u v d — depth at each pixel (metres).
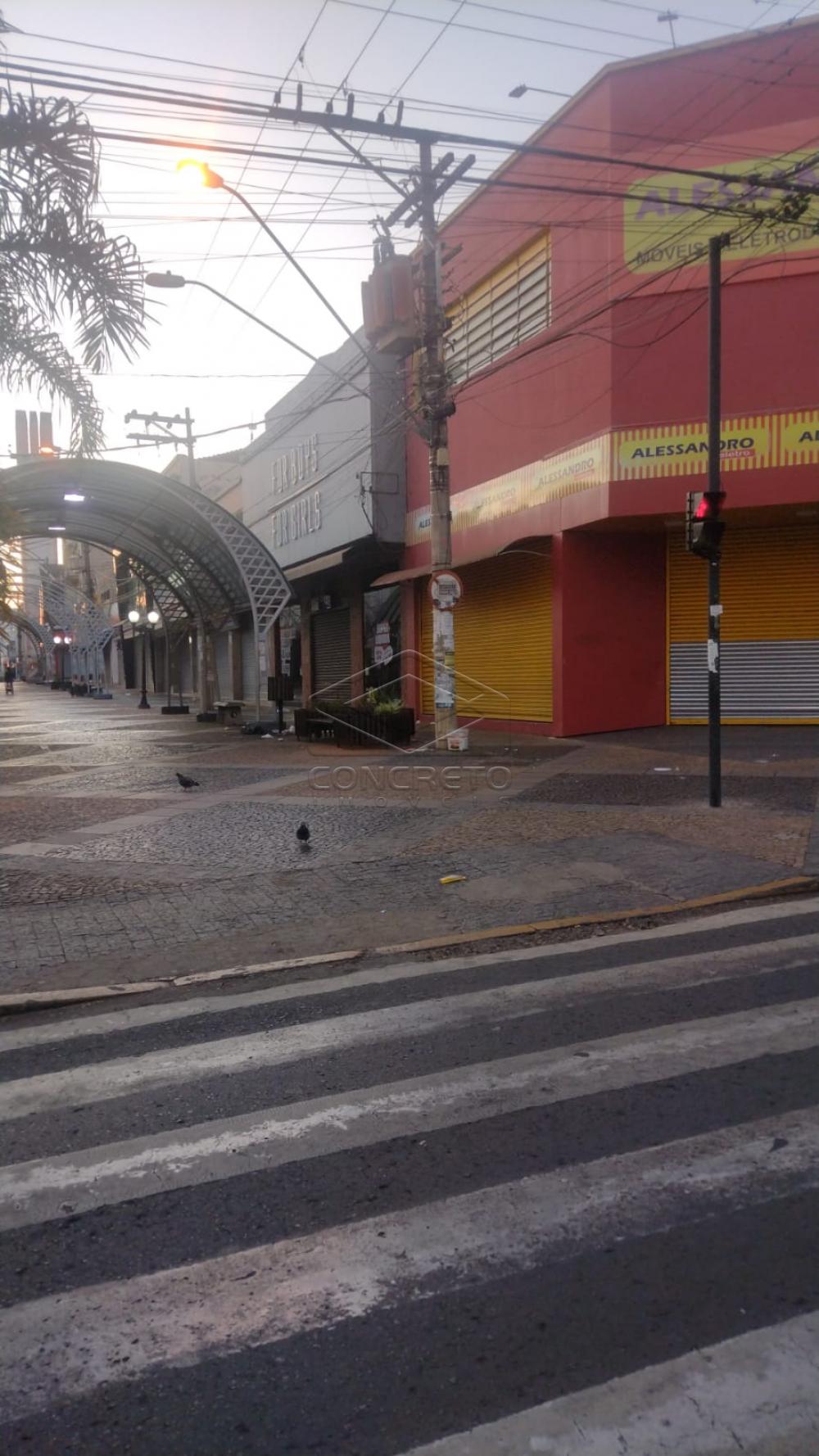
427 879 8.76
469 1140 3.98
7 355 7.09
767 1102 4.22
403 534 24.73
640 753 15.67
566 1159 3.79
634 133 16.09
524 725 19.61
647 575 18.64
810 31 15.40
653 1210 3.41
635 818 10.81
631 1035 5.05
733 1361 2.65
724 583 18.27
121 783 14.73
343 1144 3.99
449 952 6.91
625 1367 2.64
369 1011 5.65
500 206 19.80
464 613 22.00
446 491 16.75
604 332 16.92
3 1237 3.39
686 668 18.70
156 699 45.66
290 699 29.02
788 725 18.03
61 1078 4.81
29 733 24.30
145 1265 3.20
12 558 14.62
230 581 25.56
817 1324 2.79
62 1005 6.03
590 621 18.27
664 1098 4.29
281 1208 3.52
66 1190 3.70
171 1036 5.38
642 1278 3.03
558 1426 2.45
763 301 15.88
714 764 11.09
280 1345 2.78
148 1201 3.60
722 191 15.80
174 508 22.41
